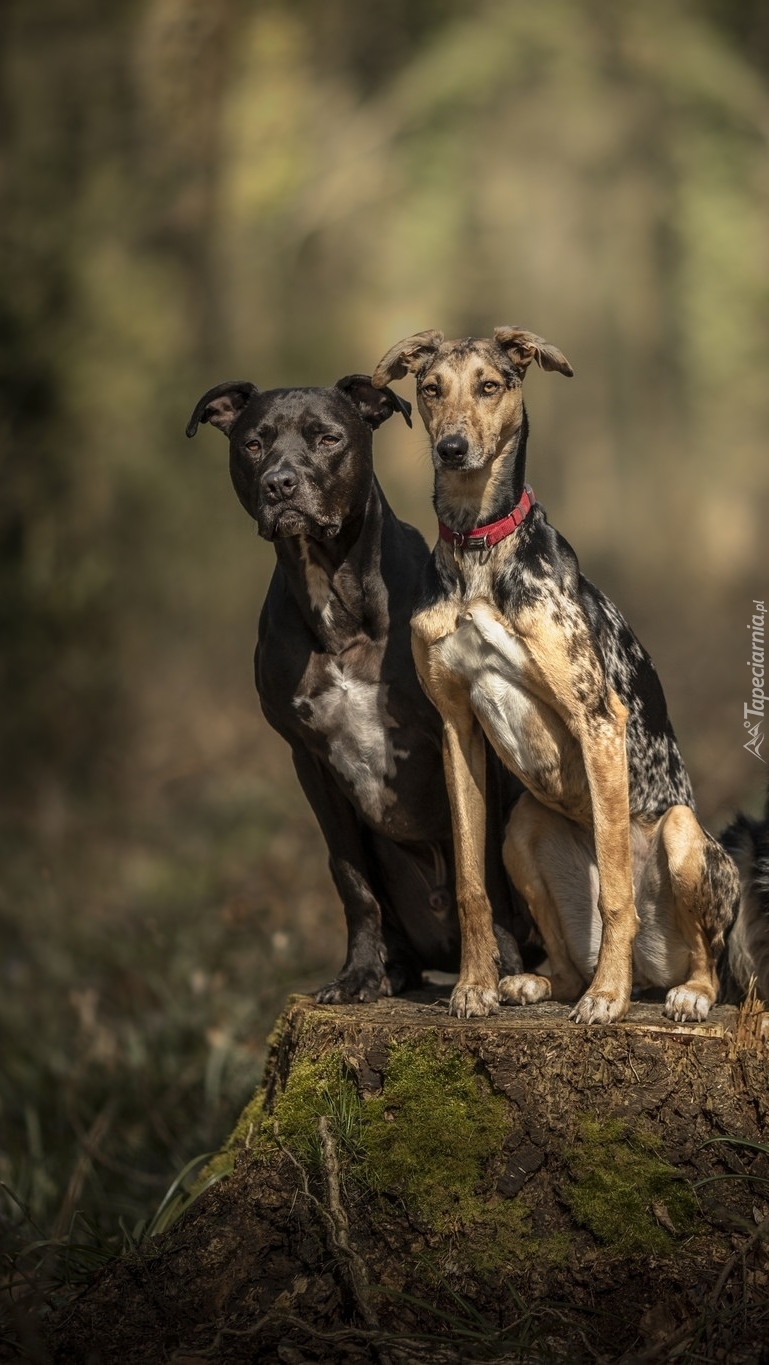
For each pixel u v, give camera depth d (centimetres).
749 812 1037
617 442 2770
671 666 1733
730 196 2859
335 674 634
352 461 622
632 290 2841
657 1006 592
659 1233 513
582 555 2534
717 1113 529
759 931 659
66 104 2236
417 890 680
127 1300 517
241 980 974
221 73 2406
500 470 582
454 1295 501
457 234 2792
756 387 2812
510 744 593
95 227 2142
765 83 2897
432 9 2820
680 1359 473
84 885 1326
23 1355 495
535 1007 595
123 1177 751
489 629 575
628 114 2877
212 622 2084
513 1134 531
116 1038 905
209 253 2402
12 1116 840
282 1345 482
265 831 1401
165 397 2127
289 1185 540
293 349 2534
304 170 2545
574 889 623
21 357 1961
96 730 1845
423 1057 543
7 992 1039
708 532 2656
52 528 1912
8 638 1842
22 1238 653
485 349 590
